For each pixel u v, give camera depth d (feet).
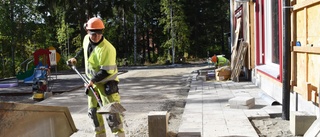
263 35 33.17
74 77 66.18
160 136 16.39
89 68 15.52
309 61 18.30
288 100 19.86
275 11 27.84
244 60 42.55
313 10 17.70
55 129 11.38
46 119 10.71
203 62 115.85
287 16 19.93
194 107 24.61
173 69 78.79
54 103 30.99
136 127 20.11
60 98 34.45
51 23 105.09
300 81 19.75
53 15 104.27
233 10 54.49
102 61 14.96
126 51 132.36
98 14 100.37
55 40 131.03
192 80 45.52
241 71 45.39
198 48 132.36
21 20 99.35
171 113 23.95
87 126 20.93
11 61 103.81
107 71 14.92
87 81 15.25
